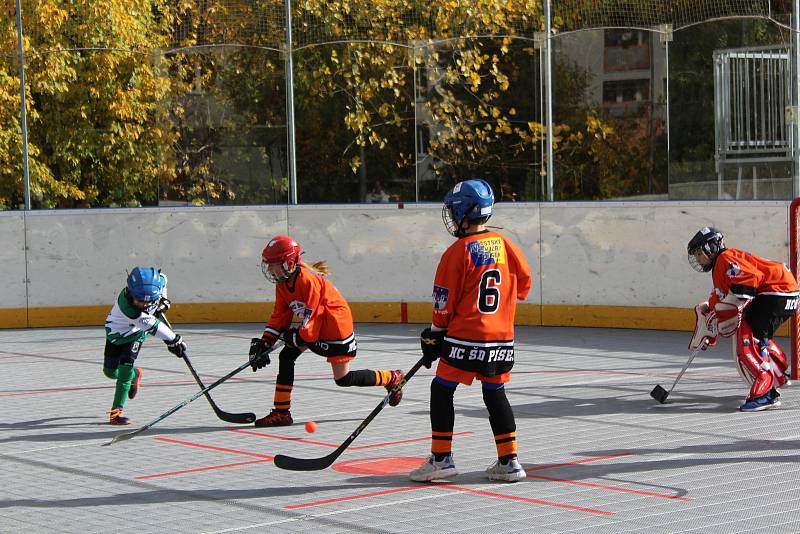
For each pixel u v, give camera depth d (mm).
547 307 17406
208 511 7309
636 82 17047
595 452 8812
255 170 18703
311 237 18469
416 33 18297
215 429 10102
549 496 7500
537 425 9938
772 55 15898
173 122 18875
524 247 17500
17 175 19547
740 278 10422
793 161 15773
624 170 17219
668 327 16531
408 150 18406
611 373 12805
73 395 12070
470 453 8883
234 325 18344
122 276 18688
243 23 18609
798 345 12047
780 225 15641
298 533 6738
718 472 8117
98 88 19578
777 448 8891
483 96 18078
